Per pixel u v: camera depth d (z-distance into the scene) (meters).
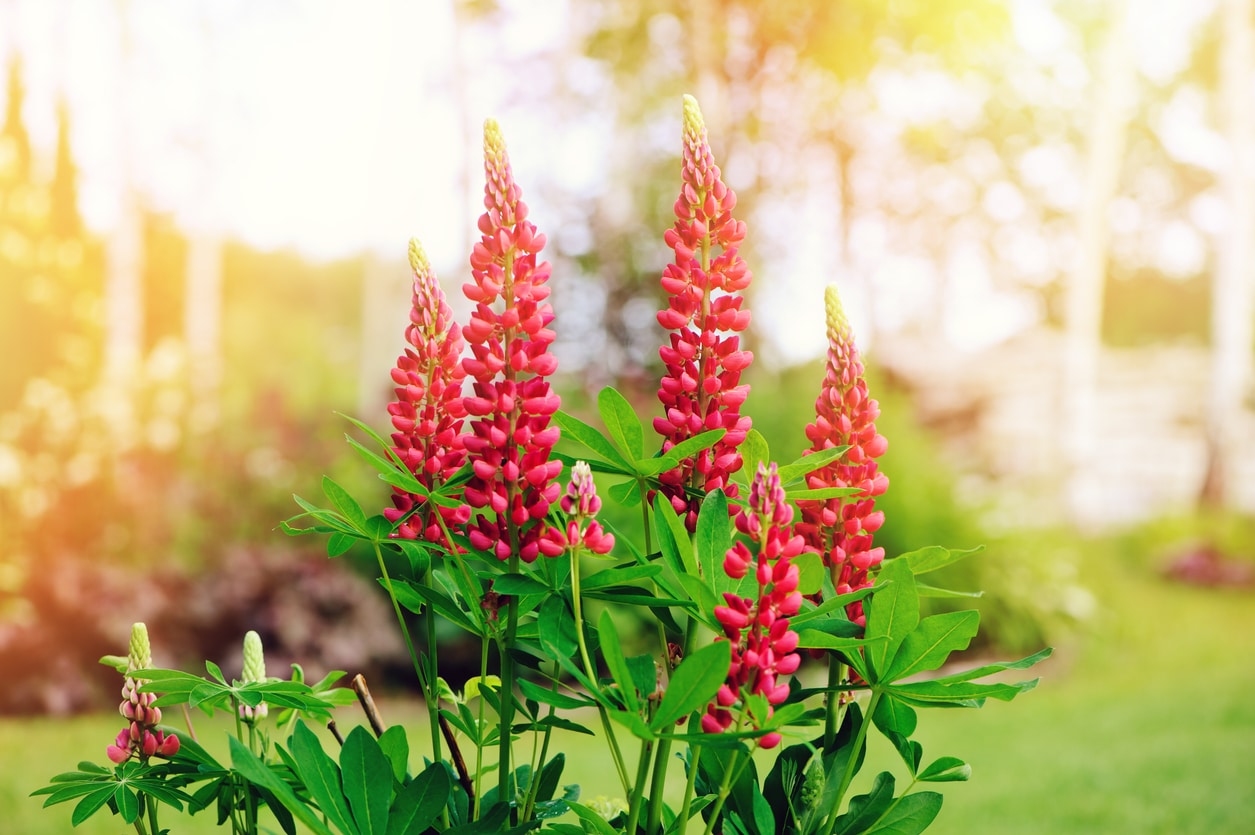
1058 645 10.29
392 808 1.32
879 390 11.96
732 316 1.47
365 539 1.52
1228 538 17.30
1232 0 21.97
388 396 13.60
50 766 6.07
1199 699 8.34
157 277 22.55
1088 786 5.82
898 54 19.84
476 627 1.48
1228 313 21.28
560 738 6.89
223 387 13.62
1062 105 24.88
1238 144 21.77
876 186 26.56
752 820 1.47
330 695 1.64
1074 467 20.41
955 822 5.16
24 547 8.98
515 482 1.38
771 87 18.78
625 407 1.36
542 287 1.42
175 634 8.24
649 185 16.09
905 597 1.35
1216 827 5.03
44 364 10.49
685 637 1.45
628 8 16.88
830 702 1.57
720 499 1.35
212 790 1.59
